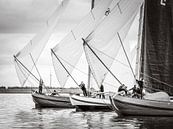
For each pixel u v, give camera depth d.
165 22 41.62
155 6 41.47
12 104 71.94
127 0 46.06
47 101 57.00
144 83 41.03
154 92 41.09
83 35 55.38
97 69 45.38
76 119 37.03
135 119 36.06
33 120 36.34
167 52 41.53
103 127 30.11
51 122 34.34
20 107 60.00
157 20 41.47
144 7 41.59
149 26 41.41
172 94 41.31
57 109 53.84
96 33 45.44
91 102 48.19
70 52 55.84
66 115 42.00
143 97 39.19
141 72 41.44
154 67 41.25
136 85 42.41
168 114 38.34
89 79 53.69
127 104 38.41
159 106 38.22
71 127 30.44
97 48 45.25
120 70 53.38
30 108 56.78
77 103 48.50
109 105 47.69
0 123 33.75
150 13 41.44
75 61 55.78
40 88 60.03
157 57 41.34
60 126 31.17
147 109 38.28
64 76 56.22
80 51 55.84
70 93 51.38
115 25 45.66
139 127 29.94
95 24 54.12
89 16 54.72
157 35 41.44
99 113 44.69
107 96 48.47
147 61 41.31
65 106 56.53
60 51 55.81
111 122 33.72
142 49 41.59
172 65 41.53
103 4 53.84
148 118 36.97
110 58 45.62
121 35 46.75
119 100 38.62
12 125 32.12
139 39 42.53
